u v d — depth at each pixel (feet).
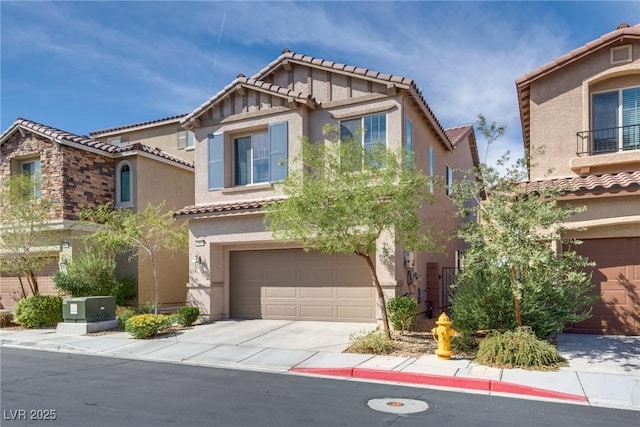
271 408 22.75
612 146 41.60
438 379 27.37
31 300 53.62
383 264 44.09
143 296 61.52
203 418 21.24
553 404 23.34
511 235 30.09
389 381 28.45
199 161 56.29
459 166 74.38
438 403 23.53
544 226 30.71
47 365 33.99
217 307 52.70
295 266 50.49
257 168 53.47
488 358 30.45
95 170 62.90
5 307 66.80
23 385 27.66
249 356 35.55
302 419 21.04
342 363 31.76
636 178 36.78
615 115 42.09
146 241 55.88
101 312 50.47
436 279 55.26
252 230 50.31
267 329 45.62
